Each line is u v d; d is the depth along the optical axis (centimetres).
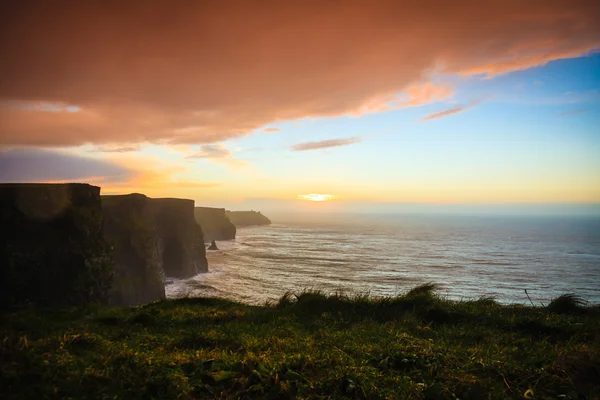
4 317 768
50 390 441
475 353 646
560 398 475
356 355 634
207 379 498
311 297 1172
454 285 6769
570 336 811
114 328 845
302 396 464
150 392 455
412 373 550
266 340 715
